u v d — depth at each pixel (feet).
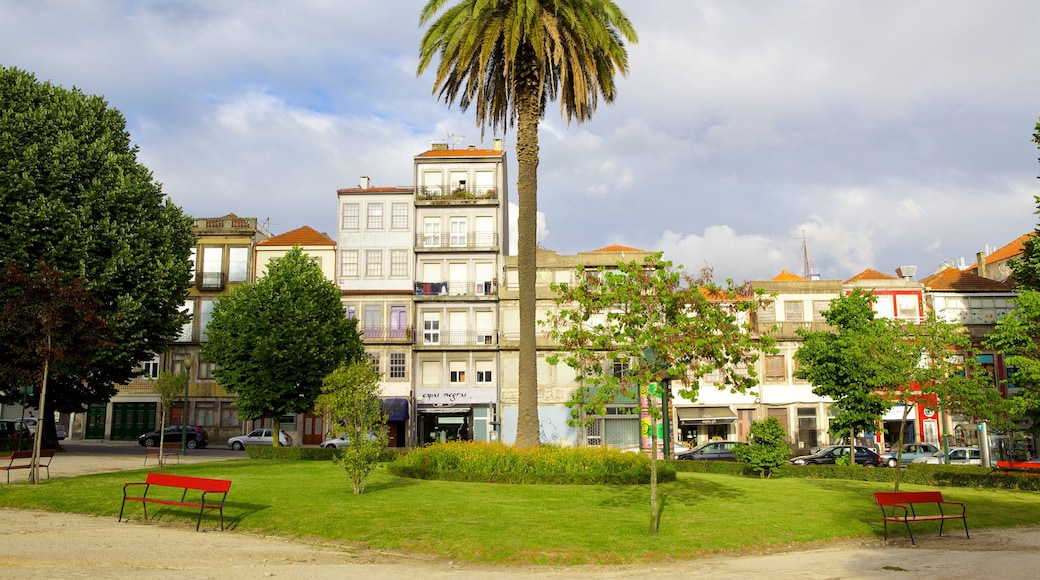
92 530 53.78
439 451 83.97
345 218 197.06
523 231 88.43
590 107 95.45
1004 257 212.64
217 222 197.77
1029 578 44.04
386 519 56.03
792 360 183.52
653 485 54.29
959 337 80.59
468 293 191.11
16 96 119.75
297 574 42.27
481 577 42.98
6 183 111.55
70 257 114.11
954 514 69.51
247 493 67.62
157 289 122.72
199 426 190.39
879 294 186.91
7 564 42.60
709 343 53.72
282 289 143.84
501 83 94.94
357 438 69.82
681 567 46.93
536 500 66.49
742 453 103.30
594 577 43.70
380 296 191.42
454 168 199.11
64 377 122.93
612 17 88.58
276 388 136.15
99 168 122.21
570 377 183.52
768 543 54.44
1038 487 91.20
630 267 55.57
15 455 74.95
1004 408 80.02
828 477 100.17
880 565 48.08
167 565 43.39
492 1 85.76
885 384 81.10
